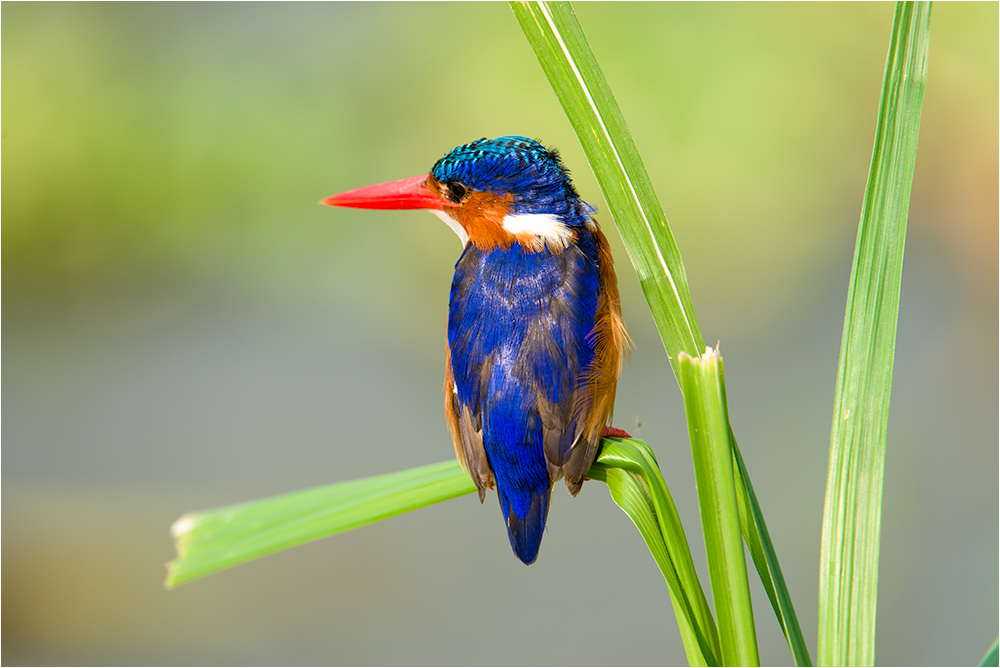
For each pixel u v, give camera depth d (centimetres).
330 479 1051
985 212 1423
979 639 802
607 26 1394
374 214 1429
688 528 925
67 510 991
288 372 1289
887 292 263
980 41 1448
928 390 1171
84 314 1419
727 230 1380
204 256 1450
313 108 1464
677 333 275
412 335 1383
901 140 260
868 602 260
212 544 259
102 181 1421
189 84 1462
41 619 868
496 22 1416
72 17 1448
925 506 959
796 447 1039
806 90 1412
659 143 1378
